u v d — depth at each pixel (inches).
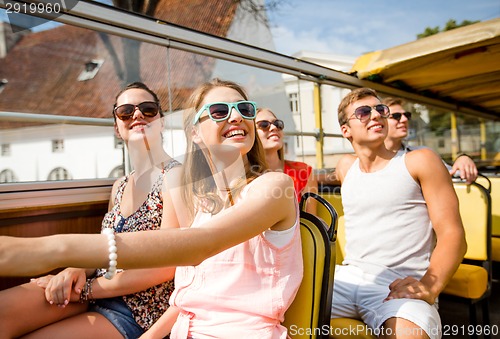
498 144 286.7
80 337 48.6
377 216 67.9
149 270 52.7
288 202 41.4
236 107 44.7
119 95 52.9
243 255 41.4
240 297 40.8
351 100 73.4
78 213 65.6
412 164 64.6
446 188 62.5
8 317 47.8
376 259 67.3
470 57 116.5
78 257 29.4
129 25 59.4
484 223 85.4
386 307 53.4
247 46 80.1
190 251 32.4
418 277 63.5
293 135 104.3
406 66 126.0
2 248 28.0
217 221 35.7
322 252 46.0
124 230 57.7
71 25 52.6
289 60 98.7
